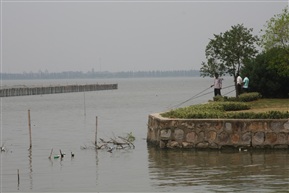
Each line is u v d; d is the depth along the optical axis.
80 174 22.20
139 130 39.91
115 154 27.30
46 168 23.92
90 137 35.91
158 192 18.27
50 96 126.56
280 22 40.28
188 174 21.03
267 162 22.97
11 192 19.22
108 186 19.59
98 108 73.62
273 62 40.25
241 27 46.72
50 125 46.94
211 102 35.91
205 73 47.72
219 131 26.22
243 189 18.11
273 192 17.55
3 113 67.19
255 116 26.36
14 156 27.75
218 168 22.02
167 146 26.98
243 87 41.59
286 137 25.89
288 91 41.72
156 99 95.81
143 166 23.31
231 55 46.31
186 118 27.12
